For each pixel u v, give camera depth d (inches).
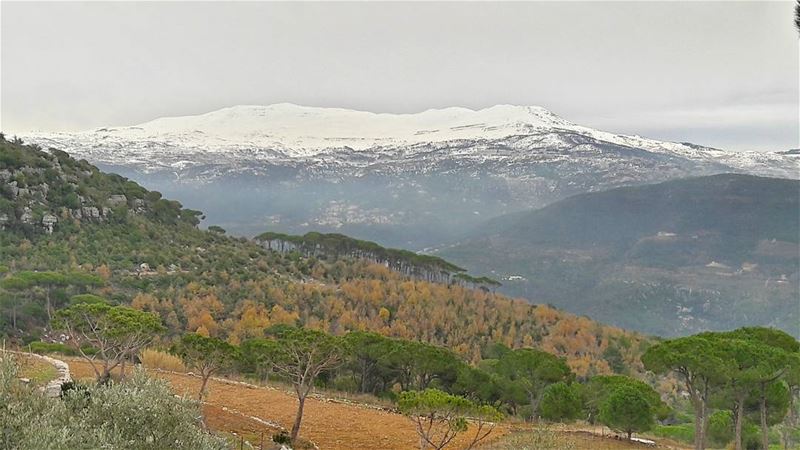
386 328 3907.5
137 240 4655.5
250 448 1191.6
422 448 1202.0
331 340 1450.5
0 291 3102.9
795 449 2068.2
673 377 4082.2
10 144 4953.3
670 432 2316.7
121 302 3417.8
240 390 1908.2
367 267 5300.2
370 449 1400.1
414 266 6043.3
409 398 1118.4
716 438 2165.4
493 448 1350.9
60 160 5251.0
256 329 3284.9
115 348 1541.6
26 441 486.9
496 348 3821.4
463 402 1112.2
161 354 2107.5
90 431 546.0
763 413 1680.6
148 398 619.2
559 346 4478.3
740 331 2010.3
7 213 4141.2
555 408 2153.1
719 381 1647.4
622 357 4466.0
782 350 1669.5
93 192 5044.3
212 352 1510.8
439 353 2381.9
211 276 4202.8
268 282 4242.1
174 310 3486.7
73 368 1667.1
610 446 1726.1
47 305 3117.6
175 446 617.0
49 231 4239.7
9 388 568.4
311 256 5561.0
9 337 2743.6
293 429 1373.0
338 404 1919.3
